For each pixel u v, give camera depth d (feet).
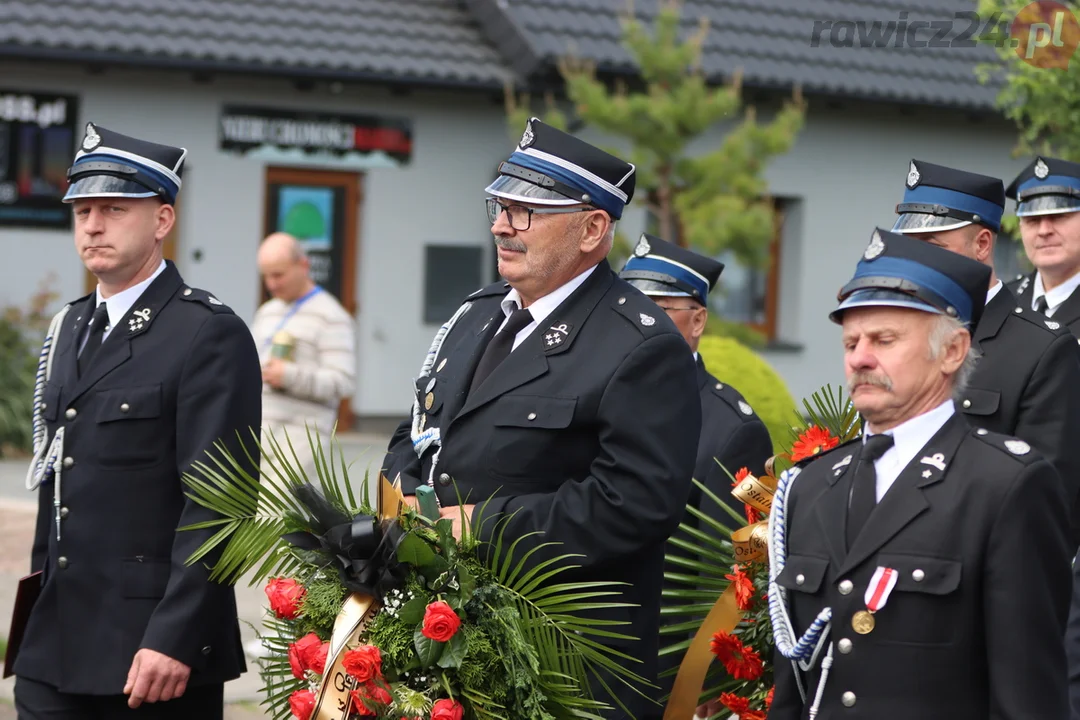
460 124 51.93
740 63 54.49
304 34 48.93
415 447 13.06
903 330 9.84
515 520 11.69
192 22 47.55
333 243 50.65
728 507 14.05
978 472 9.67
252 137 48.85
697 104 45.06
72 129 46.47
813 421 14.42
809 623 10.09
